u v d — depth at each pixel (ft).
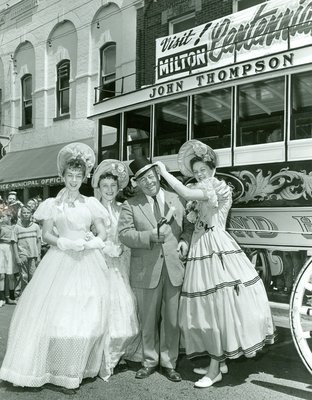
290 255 15.17
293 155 15.67
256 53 19.76
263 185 15.66
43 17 50.55
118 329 13.21
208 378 12.64
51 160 44.16
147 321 13.19
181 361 14.88
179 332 13.23
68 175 13.05
